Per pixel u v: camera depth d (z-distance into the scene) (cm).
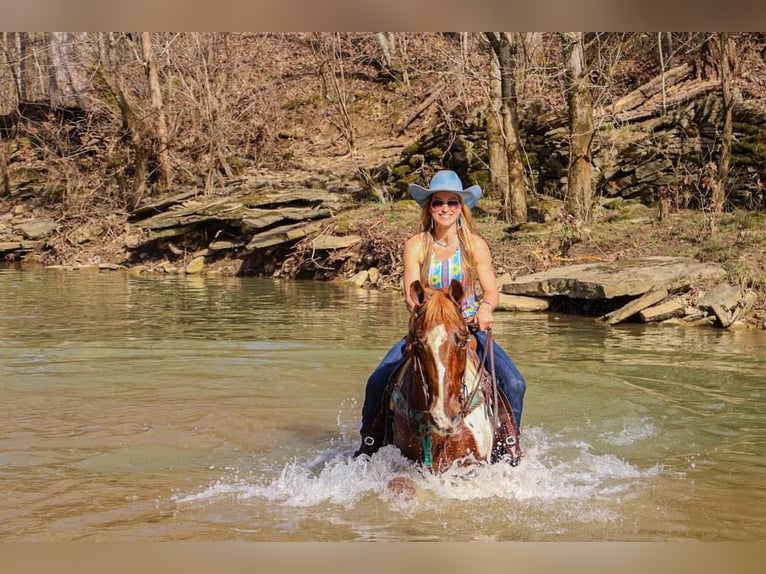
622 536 532
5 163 3412
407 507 574
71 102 3506
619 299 1507
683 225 1861
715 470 671
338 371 1041
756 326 1348
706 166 1961
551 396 915
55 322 1484
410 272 599
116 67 3175
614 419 825
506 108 2105
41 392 932
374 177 2673
